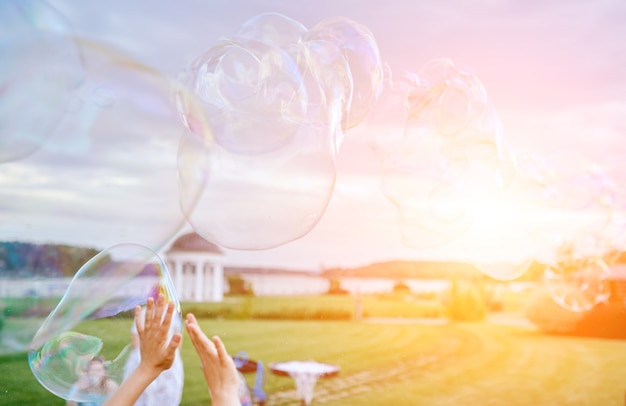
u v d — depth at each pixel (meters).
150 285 1.73
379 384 7.80
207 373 1.19
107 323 1.62
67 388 1.52
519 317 12.52
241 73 2.24
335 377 8.13
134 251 1.78
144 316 1.19
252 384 7.38
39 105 1.76
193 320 1.20
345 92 2.60
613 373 8.32
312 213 2.21
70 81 1.81
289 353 9.36
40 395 6.23
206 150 2.09
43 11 1.80
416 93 3.41
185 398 6.58
